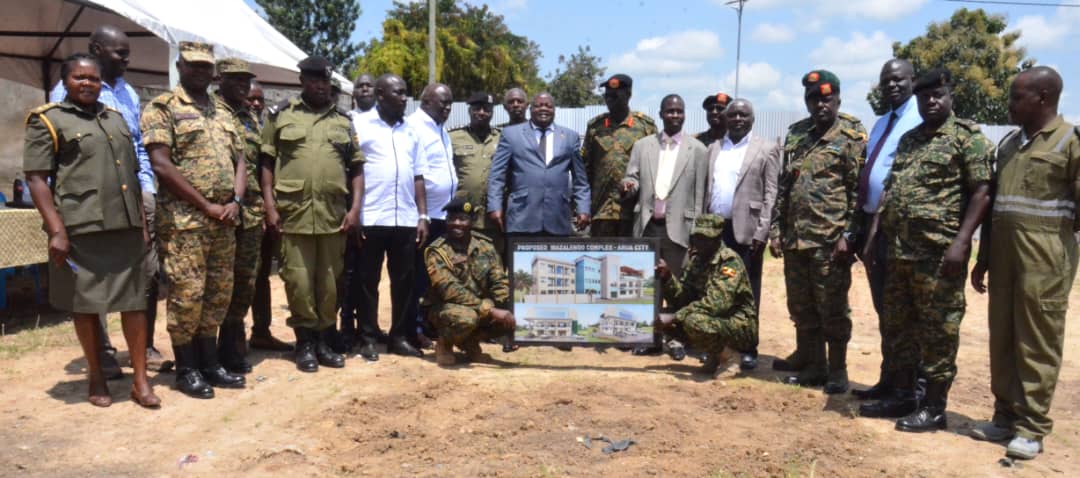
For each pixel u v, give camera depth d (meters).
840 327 5.49
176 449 4.22
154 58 11.94
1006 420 4.54
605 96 6.90
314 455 4.18
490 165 7.00
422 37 35.06
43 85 12.72
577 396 5.25
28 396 5.05
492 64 39.28
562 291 6.05
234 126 5.30
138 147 5.73
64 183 4.53
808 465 4.07
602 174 6.93
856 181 5.40
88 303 4.59
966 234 4.38
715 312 5.75
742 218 6.39
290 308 5.88
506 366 6.20
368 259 6.20
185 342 5.14
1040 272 4.16
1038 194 4.15
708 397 5.34
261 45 10.24
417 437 4.44
